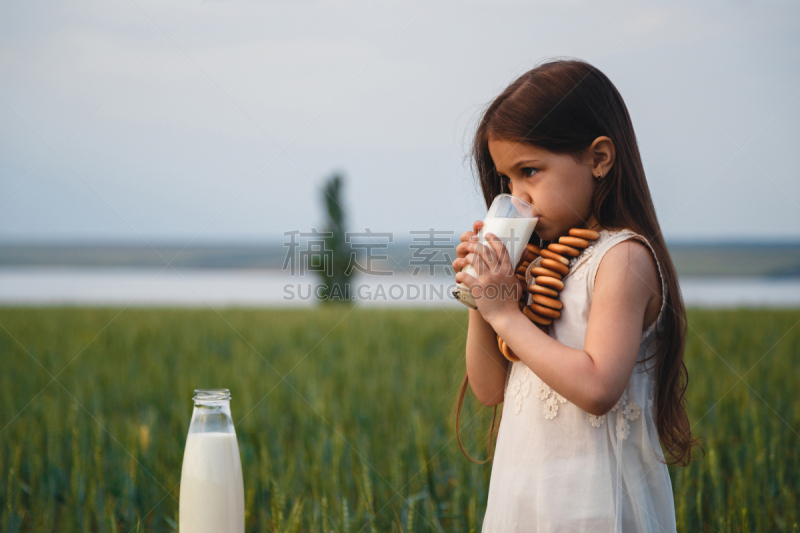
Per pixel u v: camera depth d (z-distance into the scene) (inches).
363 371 256.5
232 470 67.0
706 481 115.6
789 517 102.8
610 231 59.7
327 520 93.4
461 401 80.0
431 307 613.6
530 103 58.7
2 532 102.9
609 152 59.5
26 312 547.2
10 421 172.9
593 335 55.8
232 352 327.6
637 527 57.7
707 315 448.1
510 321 57.8
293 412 189.3
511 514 60.5
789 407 175.5
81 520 106.3
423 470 116.4
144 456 130.6
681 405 65.7
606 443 58.3
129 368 270.4
